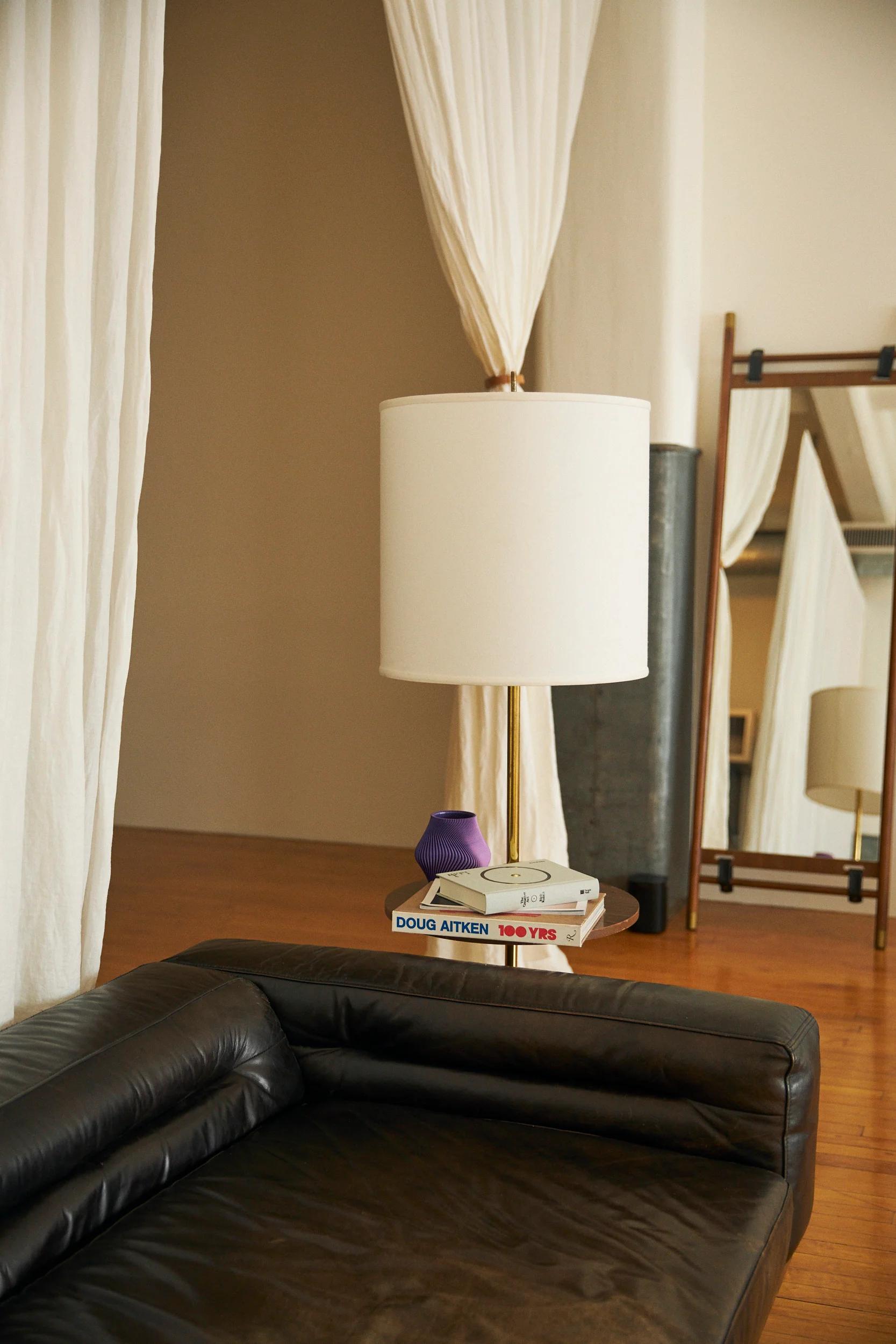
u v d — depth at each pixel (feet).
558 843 10.93
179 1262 4.52
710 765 13.92
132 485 7.18
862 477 13.47
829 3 13.15
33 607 6.51
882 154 13.20
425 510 6.59
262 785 17.76
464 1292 4.33
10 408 6.24
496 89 10.05
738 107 13.56
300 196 16.99
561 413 6.45
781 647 13.70
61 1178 4.76
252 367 17.34
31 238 6.37
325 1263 4.51
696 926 13.53
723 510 13.88
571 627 6.56
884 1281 6.75
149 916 13.67
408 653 6.76
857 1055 9.98
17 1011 6.79
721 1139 5.54
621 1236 4.74
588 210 13.20
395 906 7.09
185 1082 5.45
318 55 16.79
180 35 17.28
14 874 6.52
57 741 6.73
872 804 13.35
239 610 17.65
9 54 6.15
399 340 16.75
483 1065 5.96
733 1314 4.30
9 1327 4.14
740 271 13.79
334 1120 5.87
